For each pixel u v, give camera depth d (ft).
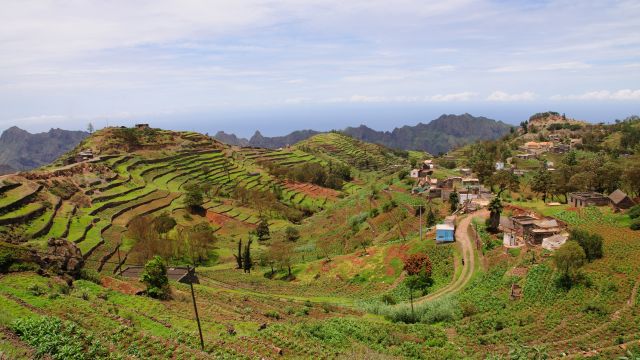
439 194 444.55
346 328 206.69
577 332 185.88
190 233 407.23
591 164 432.25
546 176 402.72
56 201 402.72
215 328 179.52
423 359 174.50
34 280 173.68
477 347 186.09
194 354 141.79
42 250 215.72
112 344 133.28
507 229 303.89
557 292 217.15
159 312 186.39
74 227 359.46
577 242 234.38
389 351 182.60
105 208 443.32
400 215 416.26
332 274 334.65
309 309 247.91
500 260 268.00
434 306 234.58
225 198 607.78
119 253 337.31
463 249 298.76
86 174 521.24
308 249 424.05
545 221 286.46
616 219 281.54
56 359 112.16
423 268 285.02
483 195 407.23
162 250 361.92
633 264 222.07
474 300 235.20
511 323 202.18
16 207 355.56
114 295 195.83
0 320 125.59
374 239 395.34
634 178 336.70
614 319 189.88
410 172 577.02
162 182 599.98
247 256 370.12
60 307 153.89
